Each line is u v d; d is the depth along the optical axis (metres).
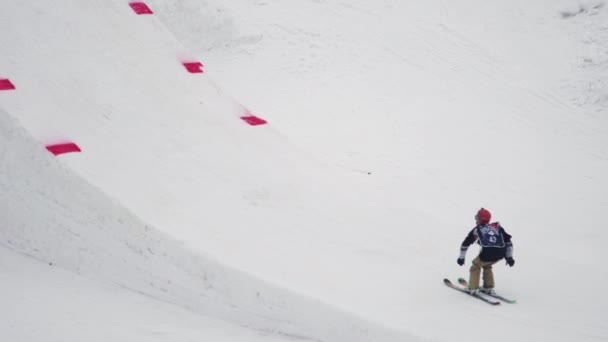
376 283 20.50
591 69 43.44
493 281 20.38
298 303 17.83
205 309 17.77
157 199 21.84
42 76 25.06
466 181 31.53
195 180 24.14
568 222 29.20
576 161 34.88
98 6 30.95
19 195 18.58
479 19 48.97
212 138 27.52
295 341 17.02
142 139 25.12
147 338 14.48
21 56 25.34
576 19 48.94
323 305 17.80
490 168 33.12
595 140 37.28
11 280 15.84
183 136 26.70
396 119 36.34
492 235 19.84
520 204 30.33
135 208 20.41
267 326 17.58
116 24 30.94
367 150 32.78
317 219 24.41
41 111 23.19
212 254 18.94
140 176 22.73
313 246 22.22
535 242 27.12
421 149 33.81
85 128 23.81
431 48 44.78
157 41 31.92
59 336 13.50
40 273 16.92
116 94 26.92
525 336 18.08
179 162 24.88
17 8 27.44
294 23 44.88
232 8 45.00
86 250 18.22
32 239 18.16
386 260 22.42
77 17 29.44
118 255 18.33
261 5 46.50
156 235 18.88
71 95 25.14
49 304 15.02
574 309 20.11
